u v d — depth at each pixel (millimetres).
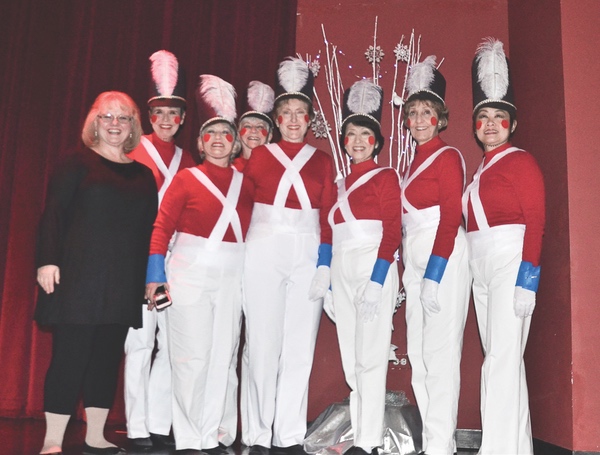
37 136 5328
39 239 3613
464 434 4820
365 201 4059
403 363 4984
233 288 4039
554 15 4297
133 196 3756
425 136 4098
